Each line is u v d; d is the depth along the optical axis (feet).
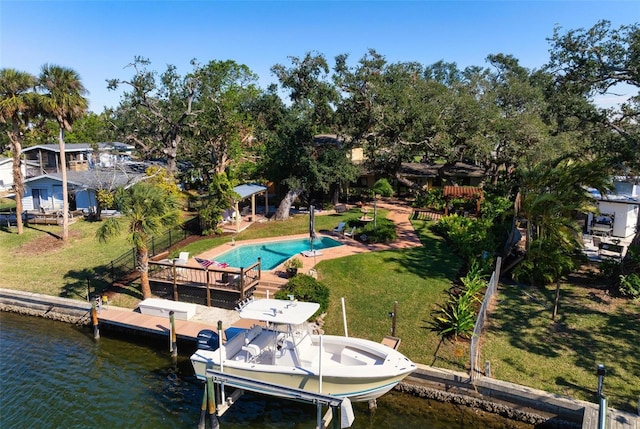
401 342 53.31
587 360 48.75
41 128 167.63
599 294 63.82
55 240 96.37
